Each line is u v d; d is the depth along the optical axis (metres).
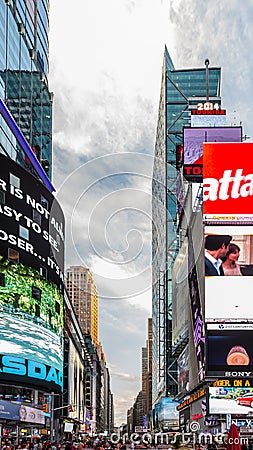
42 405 68.44
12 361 57.03
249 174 60.81
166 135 154.88
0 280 57.47
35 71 95.62
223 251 60.09
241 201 60.66
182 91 162.25
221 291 59.66
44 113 101.00
